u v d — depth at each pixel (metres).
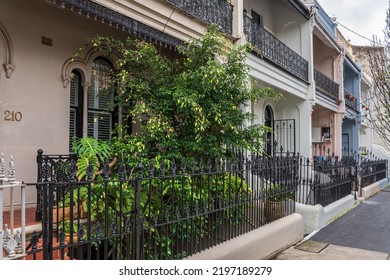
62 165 6.10
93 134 8.52
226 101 6.66
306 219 9.05
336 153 20.27
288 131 15.98
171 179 5.14
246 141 7.04
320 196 10.04
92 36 8.21
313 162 10.91
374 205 13.15
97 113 8.59
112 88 7.20
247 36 10.55
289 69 13.63
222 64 6.92
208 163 5.98
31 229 5.19
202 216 5.27
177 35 8.05
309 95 15.66
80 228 3.61
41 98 7.32
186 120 6.47
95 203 4.72
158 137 6.29
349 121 25.22
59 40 7.68
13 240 3.50
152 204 5.03
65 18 7.77
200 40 6.99
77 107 8.18
